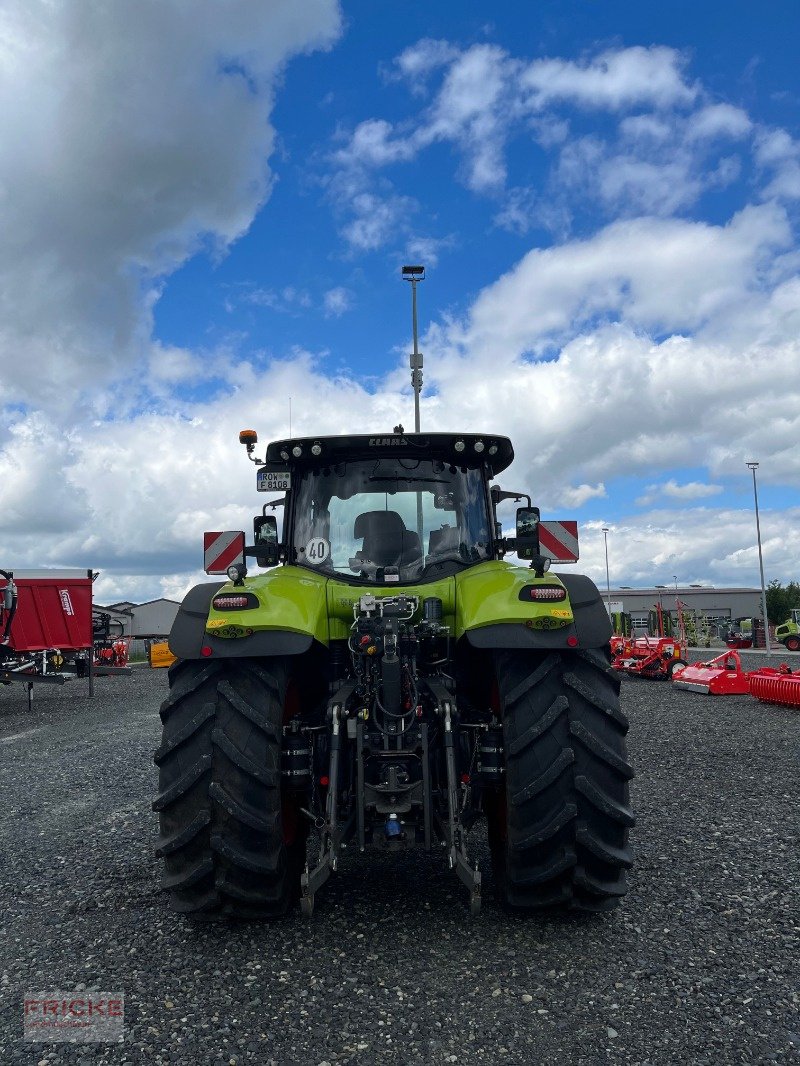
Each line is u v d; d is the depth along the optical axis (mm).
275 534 4465
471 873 2988
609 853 3053
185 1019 2504
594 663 3271
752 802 5383
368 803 3152
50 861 4398
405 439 4059
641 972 2742
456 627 3752
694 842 4375
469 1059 2232
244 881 3105
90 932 3283
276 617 3238
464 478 4164
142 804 5863
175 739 3127
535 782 3078
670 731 9078
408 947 3004
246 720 3166
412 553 4020
